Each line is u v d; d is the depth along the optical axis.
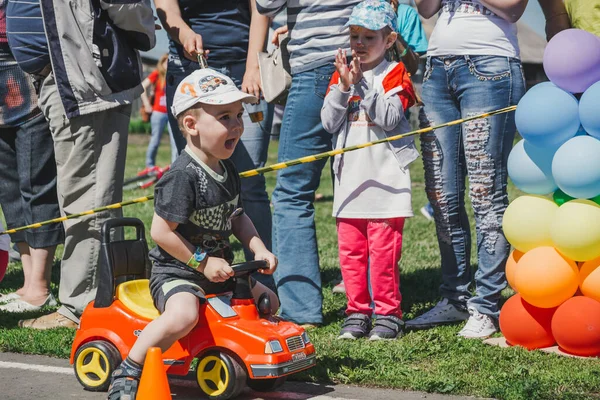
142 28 6.88
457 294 7.16
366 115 6.58
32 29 6.72
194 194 5.21
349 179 6.60
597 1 6.48
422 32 8.08
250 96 5.28
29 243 7.73
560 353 6.09
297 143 7.04
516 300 6.29
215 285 5.33
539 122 5.93
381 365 5.79
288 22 7.06
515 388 5.19
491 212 6.72
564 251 5.91
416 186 19.41
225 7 7.54
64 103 6.62
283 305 7.17
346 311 6.84
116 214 6.99
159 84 18.55
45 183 7.64
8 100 7.46
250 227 5.66
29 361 6.15
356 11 6.50
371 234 6.57
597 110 5.78
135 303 5.44
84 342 5.52
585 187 5.84
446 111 6.86
